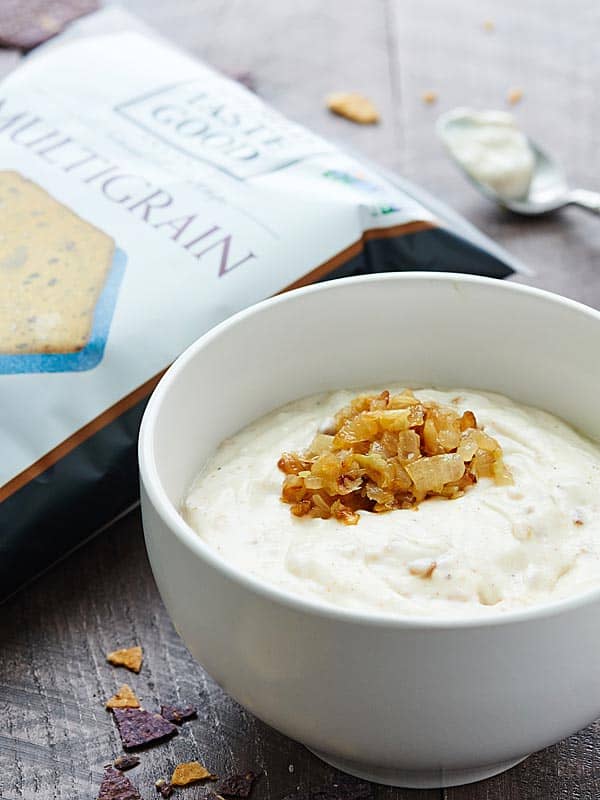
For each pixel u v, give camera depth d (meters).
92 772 0.39
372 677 0.32
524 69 0.68
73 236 0.50
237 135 0.56
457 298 0.43
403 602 0.36
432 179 0.62
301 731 0.35
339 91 0.67
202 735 0.40
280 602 0.32
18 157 0.54
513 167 0.60
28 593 0.45
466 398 0.43
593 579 0.37
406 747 0.34
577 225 0.59
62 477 0.46
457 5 0.73
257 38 0.71
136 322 0.48
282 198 0.52
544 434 0.42
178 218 0.51
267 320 0.42
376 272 0.54
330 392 0.44
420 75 0.68
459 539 0.37
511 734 0.34
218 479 0.41
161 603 0.44
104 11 0.63
